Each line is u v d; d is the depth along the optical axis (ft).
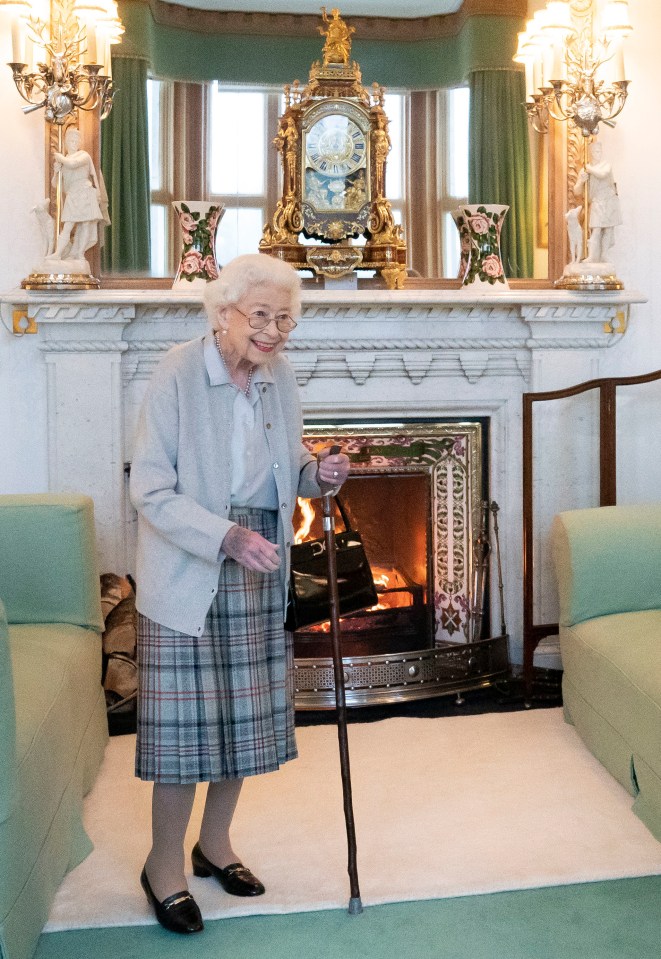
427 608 13.71
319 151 13.02
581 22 12.98
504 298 12.77
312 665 12.21
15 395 12.62
